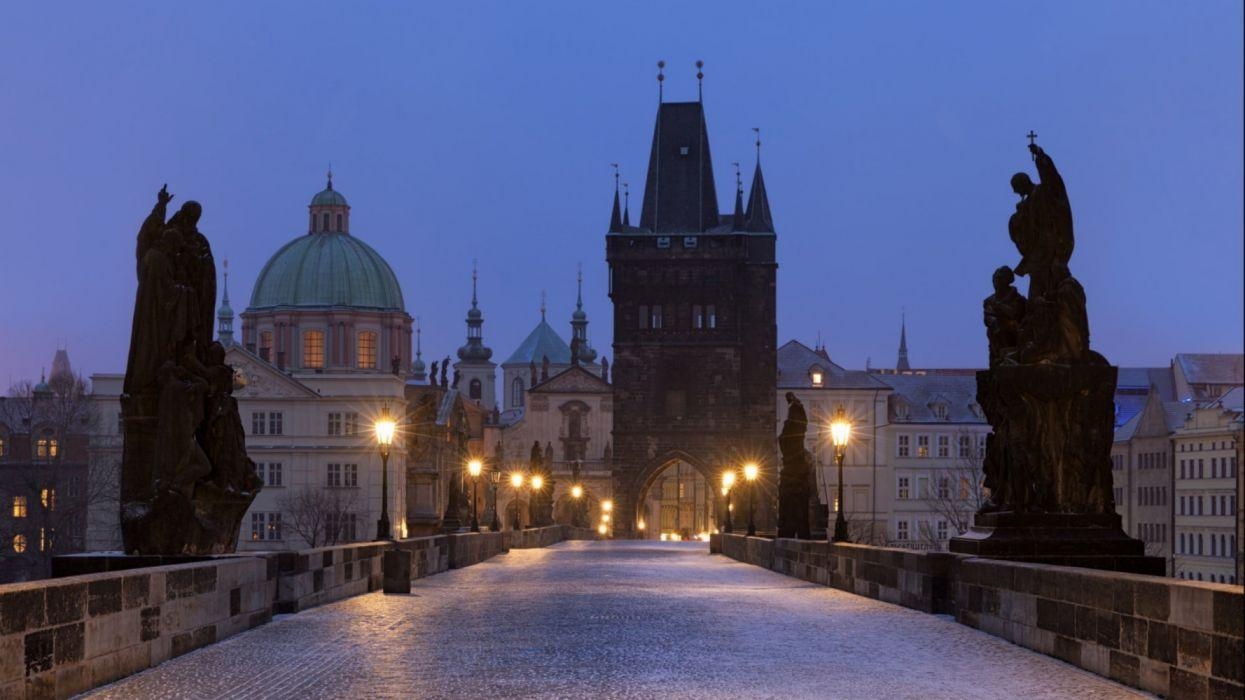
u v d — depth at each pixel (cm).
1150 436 11838
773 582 4528
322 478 15000
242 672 2033
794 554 4888
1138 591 1809
